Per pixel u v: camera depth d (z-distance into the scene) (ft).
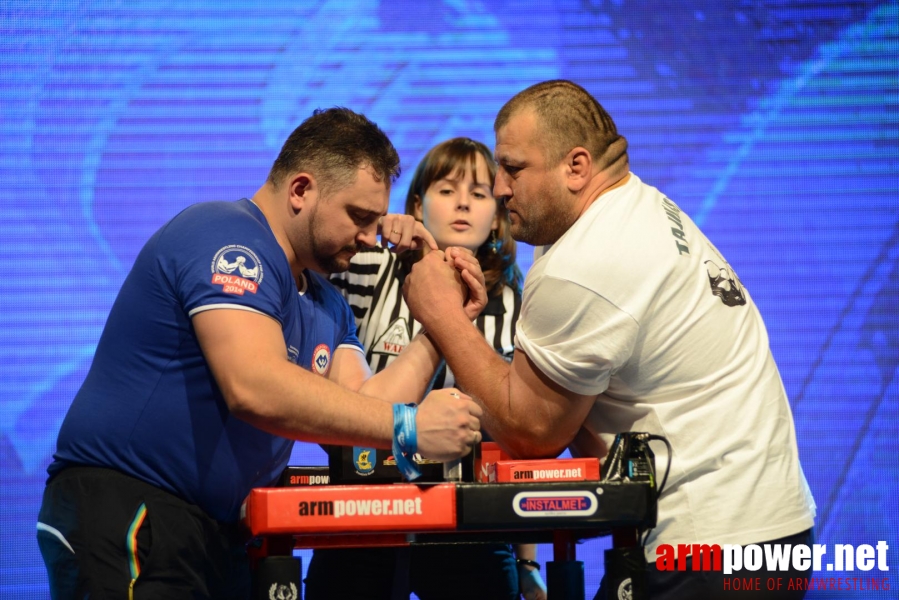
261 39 30.01
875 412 30.25
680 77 30.99
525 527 10.50
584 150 13.51
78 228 29.43
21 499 28.58
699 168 30.89
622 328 12.42
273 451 12.90
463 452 11.22
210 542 12.42
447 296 14.28
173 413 12.17
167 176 29.71
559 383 12.67
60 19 29.58
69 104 29.55
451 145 19.54
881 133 30.94
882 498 29.91
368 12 30.27
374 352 18.13
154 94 29.76
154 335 12.26
